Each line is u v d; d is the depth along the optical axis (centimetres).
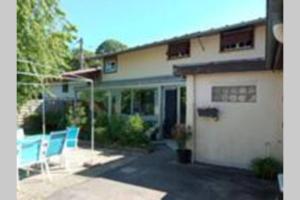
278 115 828
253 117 866
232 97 903
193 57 1450
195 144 964
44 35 1148
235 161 892
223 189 708
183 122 1369
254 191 695
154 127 1434
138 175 826
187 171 866
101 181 766
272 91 838
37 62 1098
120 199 638
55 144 807
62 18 1241
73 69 2823
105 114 1463
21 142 696
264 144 847
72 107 1612
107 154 1123
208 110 923
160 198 647
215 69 912
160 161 998
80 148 1252
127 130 1235
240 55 1289
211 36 1389
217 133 925
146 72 1662
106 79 1891
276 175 779
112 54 1820
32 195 652
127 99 1675
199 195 668
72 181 763
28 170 830
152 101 1540
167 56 1558
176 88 1417
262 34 1227
